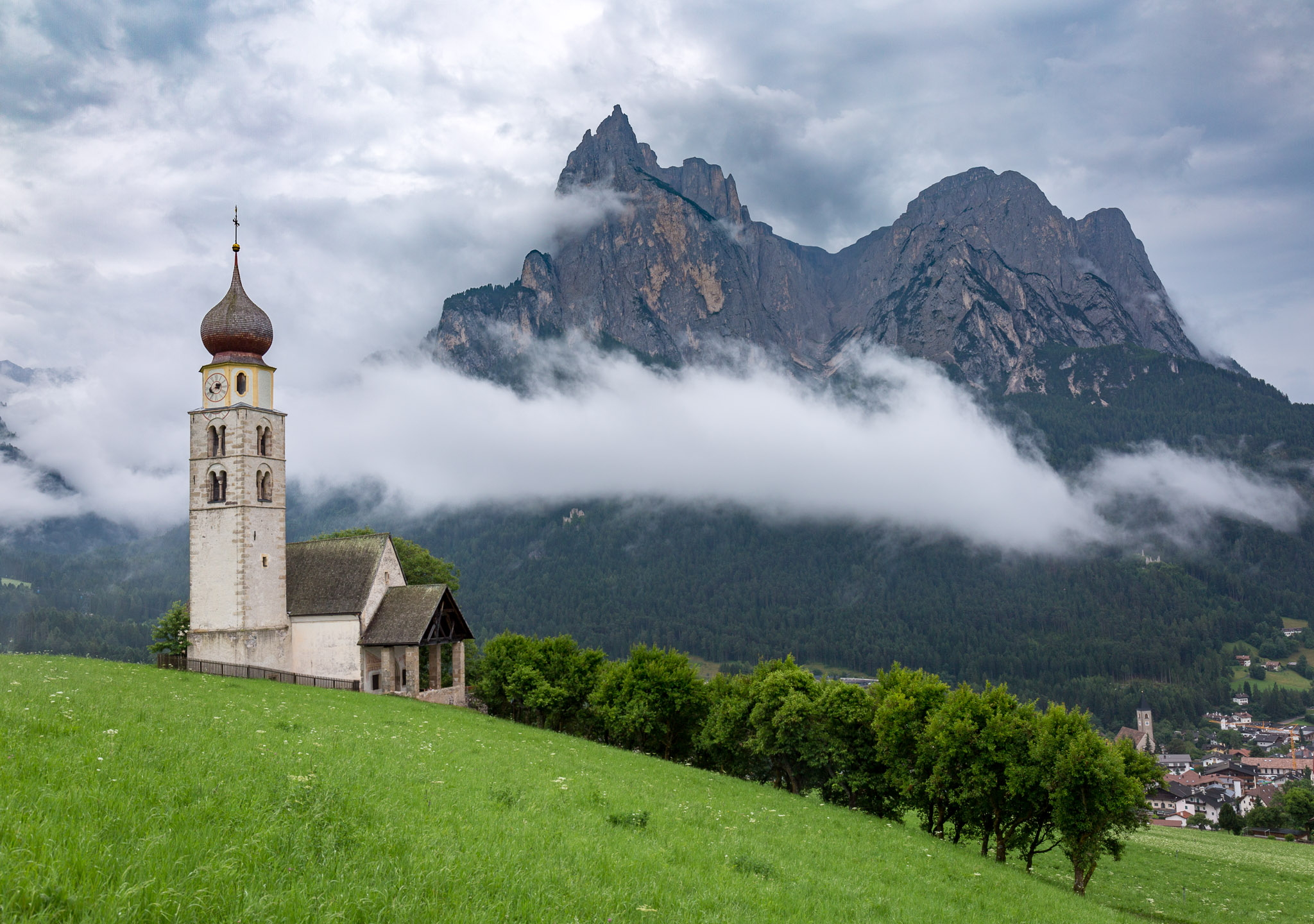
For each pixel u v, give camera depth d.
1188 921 48.00
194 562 70.62
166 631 89.31
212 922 9.75
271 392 73.06
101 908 9.43
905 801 53.59
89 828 11.80
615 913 13.52
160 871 10.59
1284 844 95.25
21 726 18.66
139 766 16.53
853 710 56.00
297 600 73.56
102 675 44.12
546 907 12.88
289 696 50.34
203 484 70.94
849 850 29.78
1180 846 83.88
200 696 40.53
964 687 48.69
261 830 13.09
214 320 70.75
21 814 11.88
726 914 15.62
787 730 57.81
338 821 14.45
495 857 14.81
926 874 29.20
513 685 75.50
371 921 10.76
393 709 53.03
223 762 18.52
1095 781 41.84
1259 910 52.62
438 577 97.56
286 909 10.38
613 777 37.12
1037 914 26.38
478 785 24.16
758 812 36.69
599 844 18.75
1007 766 44.47
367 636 71.25
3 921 8.73
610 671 74.56
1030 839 56.53
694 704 71.56
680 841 22.02
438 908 11.62
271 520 71.94
